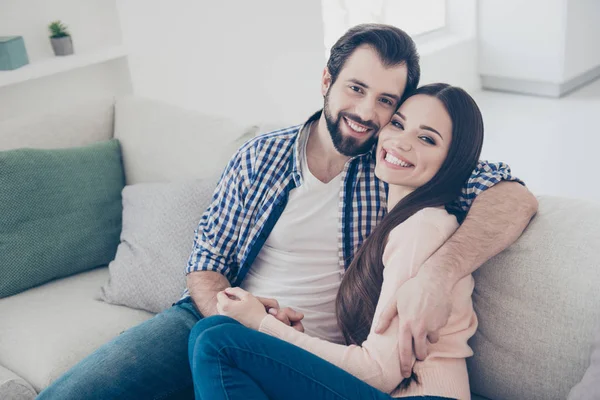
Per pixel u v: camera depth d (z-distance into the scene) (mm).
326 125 1458
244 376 1177
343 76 1415
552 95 4582
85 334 1652
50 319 1729
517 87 4727
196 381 1201
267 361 1177
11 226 1865
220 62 3324
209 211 1616
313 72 3871
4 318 1765
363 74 1389
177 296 1731
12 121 2059
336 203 1479
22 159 1902
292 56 3705
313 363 1189
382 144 1383
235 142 1908
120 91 2971
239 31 3371
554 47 4395
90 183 1989
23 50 2512
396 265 1281
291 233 1492
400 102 1396
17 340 1671
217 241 1573
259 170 1533
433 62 4363
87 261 1964
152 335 1486
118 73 2939
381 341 1236
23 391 1496
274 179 1519
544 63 4477
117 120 2158
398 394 1227
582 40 4527
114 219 2016
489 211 1309
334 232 1477
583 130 3936
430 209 1324
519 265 1302
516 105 4484
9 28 2588
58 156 1967
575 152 3643
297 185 1495
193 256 1597
